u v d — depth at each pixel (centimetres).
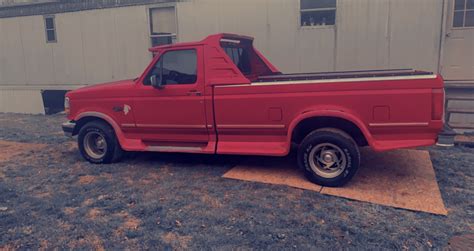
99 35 1049
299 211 388
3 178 523
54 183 498
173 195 442
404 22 726
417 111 411
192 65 512
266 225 358
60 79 1148
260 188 457
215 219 373
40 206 416
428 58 724
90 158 590
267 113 473
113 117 566
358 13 753
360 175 493
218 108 498
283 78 519
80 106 585
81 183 497
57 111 1235
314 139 450
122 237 343
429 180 467
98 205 417
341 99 436
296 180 479
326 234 338
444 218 366
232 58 562
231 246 321
